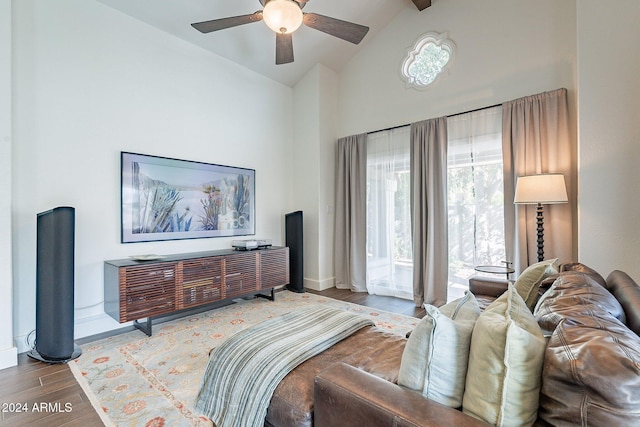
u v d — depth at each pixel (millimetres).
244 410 1267
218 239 3688
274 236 4355
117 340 2570
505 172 2969
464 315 1087
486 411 780
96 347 2428
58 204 2539
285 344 1507
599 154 2223
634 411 560
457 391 887
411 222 3695
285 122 4508
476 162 3230
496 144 3107
